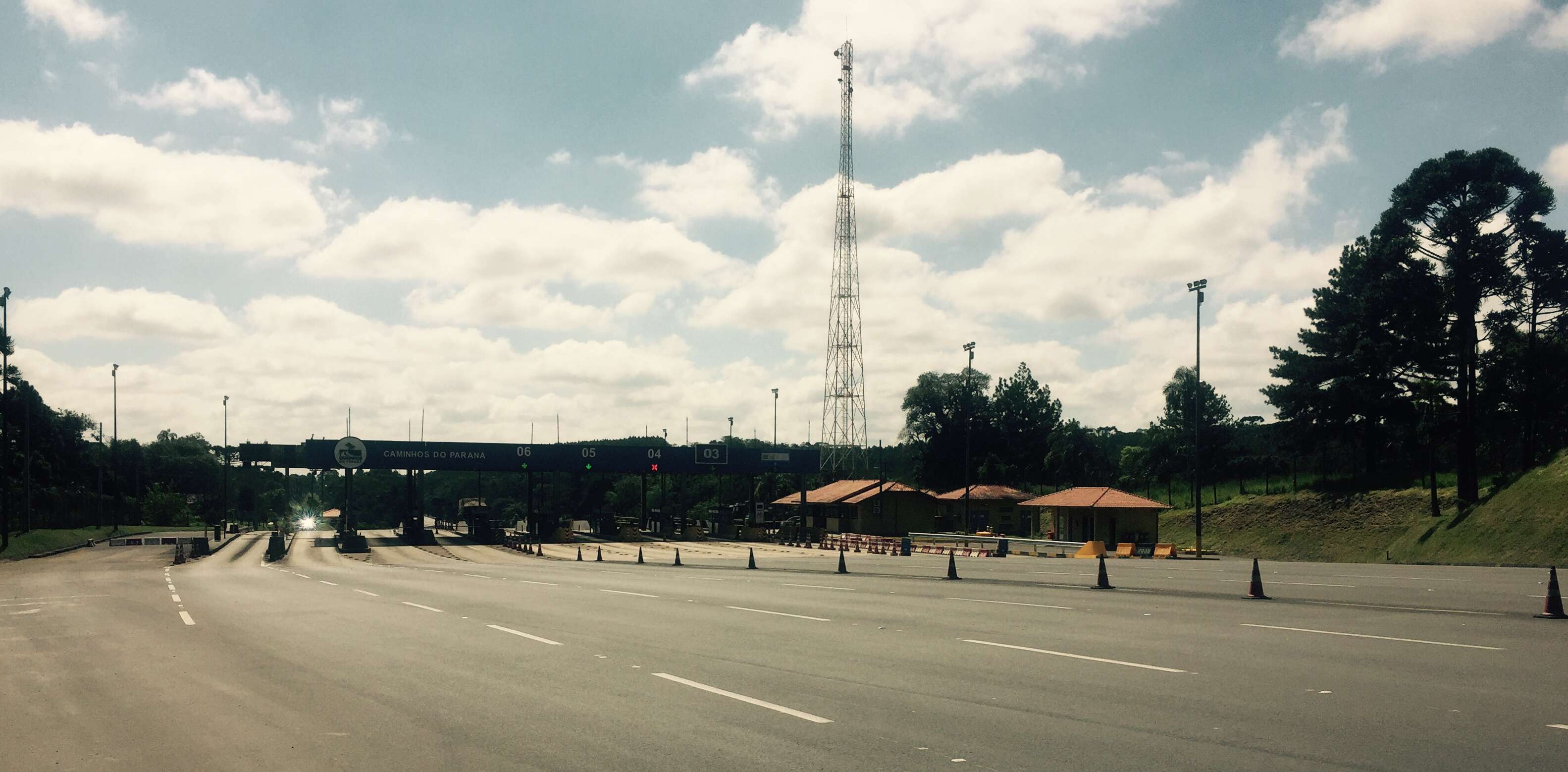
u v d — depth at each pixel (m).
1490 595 21.73
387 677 11.72
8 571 42.34
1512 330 53.06
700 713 9.41
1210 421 91.31
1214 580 27.81
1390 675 11.18
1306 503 66.25
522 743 8.25
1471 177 51.03
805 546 72.44
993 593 23.78
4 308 57.62
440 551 70.06
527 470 82.38
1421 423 59.16
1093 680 11.02
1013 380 122.12
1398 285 53.91
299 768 7.59
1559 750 7.77
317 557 60.38
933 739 8.24
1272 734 8.33
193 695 10.77
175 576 35.19
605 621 17.73
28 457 64.88
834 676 11.41
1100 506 60.34
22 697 10.83
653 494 152.12
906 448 124.31
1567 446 51.31
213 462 170.00
